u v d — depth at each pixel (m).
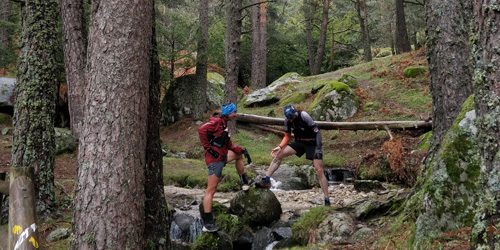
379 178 9.01
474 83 2.12
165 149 12.91
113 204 3.21
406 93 13.45
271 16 24.50
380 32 28.20
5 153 10.34
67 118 13.63
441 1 5.12
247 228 5.91
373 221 4.65
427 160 4.84
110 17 3.42
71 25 10.39
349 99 13.15
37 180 5.46
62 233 5.00
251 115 13.40
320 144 5.91
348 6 26.88
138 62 3.48
